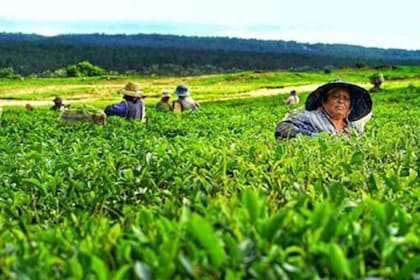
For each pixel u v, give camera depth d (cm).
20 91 8594
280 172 719
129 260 377
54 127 1862
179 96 2948
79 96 7856
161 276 337
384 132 1183
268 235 379
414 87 5691
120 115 2203
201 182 663
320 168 732
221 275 352
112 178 728
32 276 352
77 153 919
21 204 652
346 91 1279
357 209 452
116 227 430
